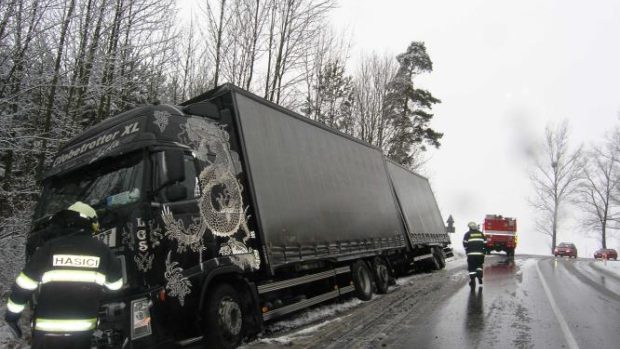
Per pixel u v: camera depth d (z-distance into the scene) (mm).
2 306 8062
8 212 10273
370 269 11914
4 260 9336
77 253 4199
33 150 10141
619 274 18812
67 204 6297
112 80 11648
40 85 9625
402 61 32656
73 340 4051
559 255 41062
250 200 7445
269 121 8578
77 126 11430
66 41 10656
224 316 6543
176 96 15523
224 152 7223
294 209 8547
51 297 4074
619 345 6984
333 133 11266
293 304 8391
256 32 14938
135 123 6242
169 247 5891
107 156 6148
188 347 6500
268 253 7473
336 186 10516
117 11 11312
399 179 16016
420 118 33125
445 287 13508
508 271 18516
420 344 6996
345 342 7207
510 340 7211
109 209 5805
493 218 29219
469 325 8266
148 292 5598
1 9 9000
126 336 5367
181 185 5965
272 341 7320
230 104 7695
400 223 14234
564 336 7484
